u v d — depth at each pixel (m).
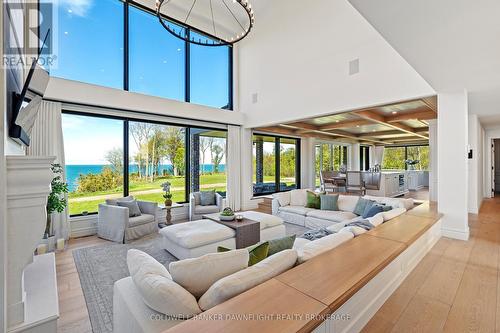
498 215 4.89
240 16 6.47
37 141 3.70
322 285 1.26
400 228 2.50
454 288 2.08
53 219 3.79
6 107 1.06
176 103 5.40
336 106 4.70
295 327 0.92
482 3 1.52
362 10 1.61
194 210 5.15
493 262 2.62
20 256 1.08
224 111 6.31
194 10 5.93
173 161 5.79
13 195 1.05
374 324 1.60
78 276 2.71
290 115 5.57
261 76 6.30
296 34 5.42
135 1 5.05
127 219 3.90
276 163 8.11
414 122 6.37
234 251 1.48
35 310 1.23
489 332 1.55
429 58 2.33
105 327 1.86
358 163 10.77
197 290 1.33
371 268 1.49
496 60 2.38
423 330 1.56
